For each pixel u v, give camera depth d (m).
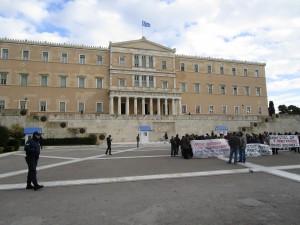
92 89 64.31
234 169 15.52
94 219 7.19
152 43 71.06
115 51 67.00
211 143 23.16
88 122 50.81
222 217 7.27
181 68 73.75
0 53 58.47
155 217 7.31
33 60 60.56
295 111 106.12
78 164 18.66
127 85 66.62
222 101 76.00
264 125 60.06
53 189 10.89
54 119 49.06
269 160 19.42
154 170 15.42
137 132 53.09
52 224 6.84
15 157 24.81
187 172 14.62
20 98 58.44
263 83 82.25
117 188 10.91
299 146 25.72
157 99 65.44
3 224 6.86
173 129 55.75
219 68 77.69
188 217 7.29
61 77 62.50
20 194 10.08
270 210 7.81
